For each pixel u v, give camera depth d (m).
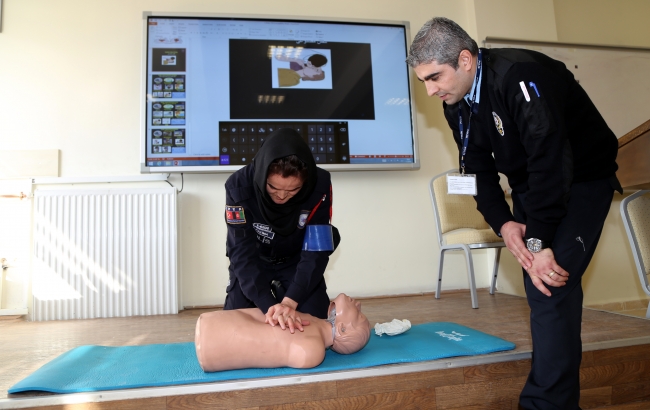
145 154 3.01
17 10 3.09
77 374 1.40
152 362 1.52
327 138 3.23
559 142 1.11
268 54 3.21
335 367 1.39
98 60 3.14
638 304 3.37
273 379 1.32
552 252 1.19
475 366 1.47
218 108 3.11
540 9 3.58
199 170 3.04
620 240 3.44
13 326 2.62
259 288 1.46
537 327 1.24
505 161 1.32
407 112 3.37
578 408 1.23
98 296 2.92
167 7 3.22
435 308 2.69
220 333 1.35
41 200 2.94
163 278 2.99
